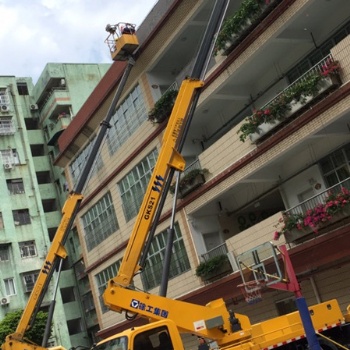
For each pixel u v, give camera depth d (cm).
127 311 898
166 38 2042
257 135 1653
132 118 2320
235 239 1792
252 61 1736
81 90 4275
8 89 4006
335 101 1404
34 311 1442
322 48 1631
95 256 2766
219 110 2058
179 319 916
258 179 1773
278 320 990
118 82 2330
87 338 3866
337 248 1447
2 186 3703
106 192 2598
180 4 1928
